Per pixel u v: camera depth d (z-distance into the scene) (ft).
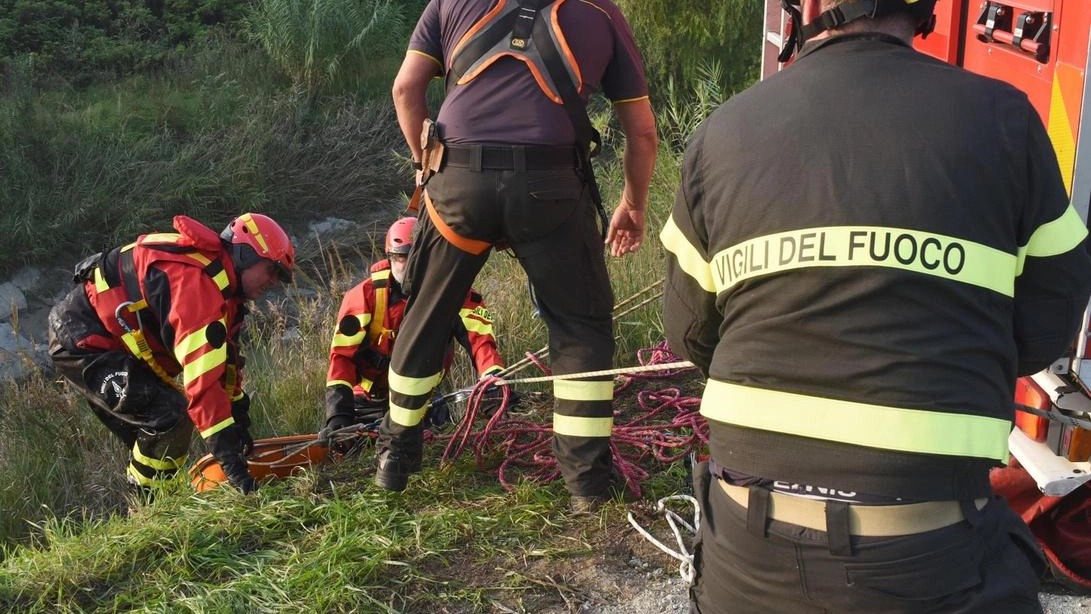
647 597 10.02
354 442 13.93
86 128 37.06
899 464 5.27
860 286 5.38
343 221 37.55
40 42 43.93
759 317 5.73
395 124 41.50
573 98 10.22
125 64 44.47
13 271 32.17
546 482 12.41
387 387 15.01
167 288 13.07
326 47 42.14
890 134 5.49
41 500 17.31
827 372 5.43
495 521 11.44
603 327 11.22
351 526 11.39
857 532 5.38
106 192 34.76
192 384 12.67
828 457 5.41
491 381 12.81
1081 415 9.32
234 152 37.55
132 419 14.73
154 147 37.19
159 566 10.98
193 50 45.44
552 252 10.62
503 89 10.19
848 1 5.83
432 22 10.71
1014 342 5.76
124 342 14.17
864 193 5.43
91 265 14.29
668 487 12.10
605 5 10.53
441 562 10.80
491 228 10.50
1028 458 9.67
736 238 5.83
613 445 12.59
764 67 18.86
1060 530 9.80
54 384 21.13
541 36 10.18
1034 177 5.51
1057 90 9.41
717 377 5.94
